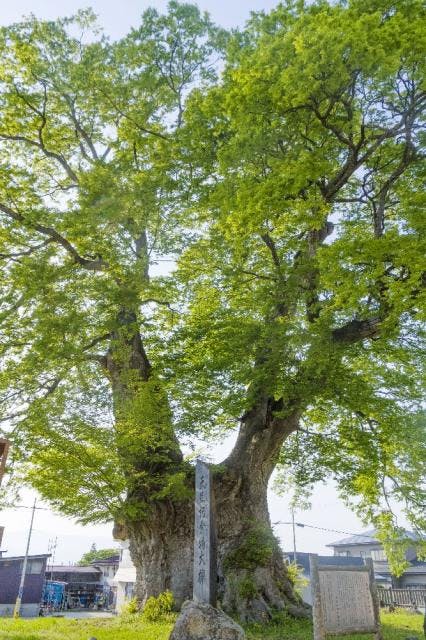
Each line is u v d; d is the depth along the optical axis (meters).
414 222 9.55
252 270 15.82
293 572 18.16
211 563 9.70
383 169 13.12
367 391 13.80
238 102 10.27
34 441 11.81
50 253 13.34
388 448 15.76
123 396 13.15
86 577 50.22
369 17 8.95
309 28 9.46
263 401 14.83
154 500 13.38
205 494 10.34
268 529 13.63
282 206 10.41
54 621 12.91
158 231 14.98
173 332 15.16
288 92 9.74
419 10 9.80
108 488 11.85
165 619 11.91
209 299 16.67
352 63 9.50
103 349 15.52
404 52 9.33
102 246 13.98
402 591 24.77
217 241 14.26
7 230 14.19
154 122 16.50
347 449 15.33
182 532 13.50
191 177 14.09
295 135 11.24
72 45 15.59
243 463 14.10
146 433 12.29
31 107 15.43
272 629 11.23
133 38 15.75
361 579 8.90
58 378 13.41
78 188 15.06
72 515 11.90
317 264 11.88
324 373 12.76
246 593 12.31
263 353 13.02
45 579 42.59
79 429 11.87
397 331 12.90
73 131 16.69
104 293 13.20
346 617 8.27
